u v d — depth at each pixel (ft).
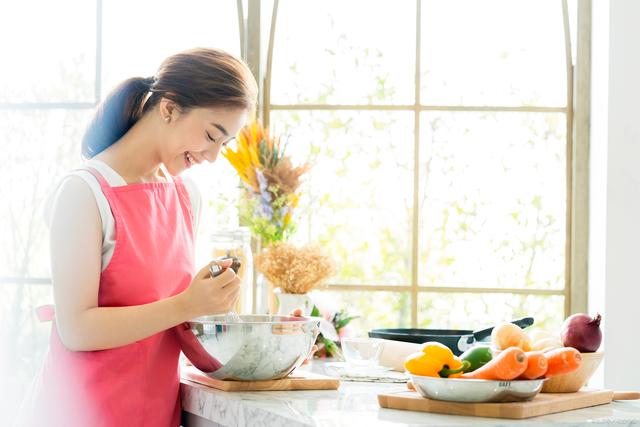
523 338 5.29
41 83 12.92
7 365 12.76
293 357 5.65
